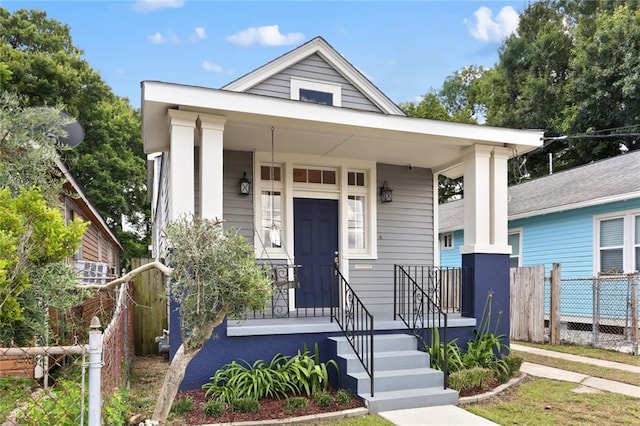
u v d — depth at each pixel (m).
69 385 2.78
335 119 6.00
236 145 7.28
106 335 3.00
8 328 2.70
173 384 3.72
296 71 7.99
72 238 2.60
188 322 3.69
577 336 9.50
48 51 21.89
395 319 6.49
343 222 8.12
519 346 8.81
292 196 7.85
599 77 17.28
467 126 6.69
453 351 5.92
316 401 4.75
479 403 5.03
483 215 6.91
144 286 8.10
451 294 8.32
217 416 4.37
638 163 10.99
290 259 7.69
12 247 2.28
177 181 5.30
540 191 13.10
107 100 24.50
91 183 22.34
